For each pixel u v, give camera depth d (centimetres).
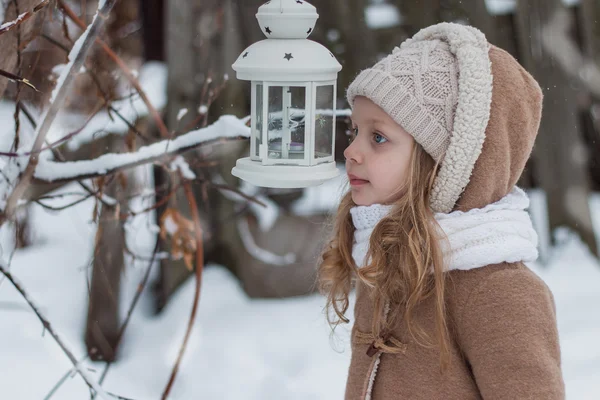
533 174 569
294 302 451
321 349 394
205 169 431
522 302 139
